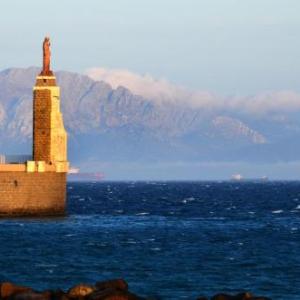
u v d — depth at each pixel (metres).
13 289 148.00
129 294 140.62
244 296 147.38
